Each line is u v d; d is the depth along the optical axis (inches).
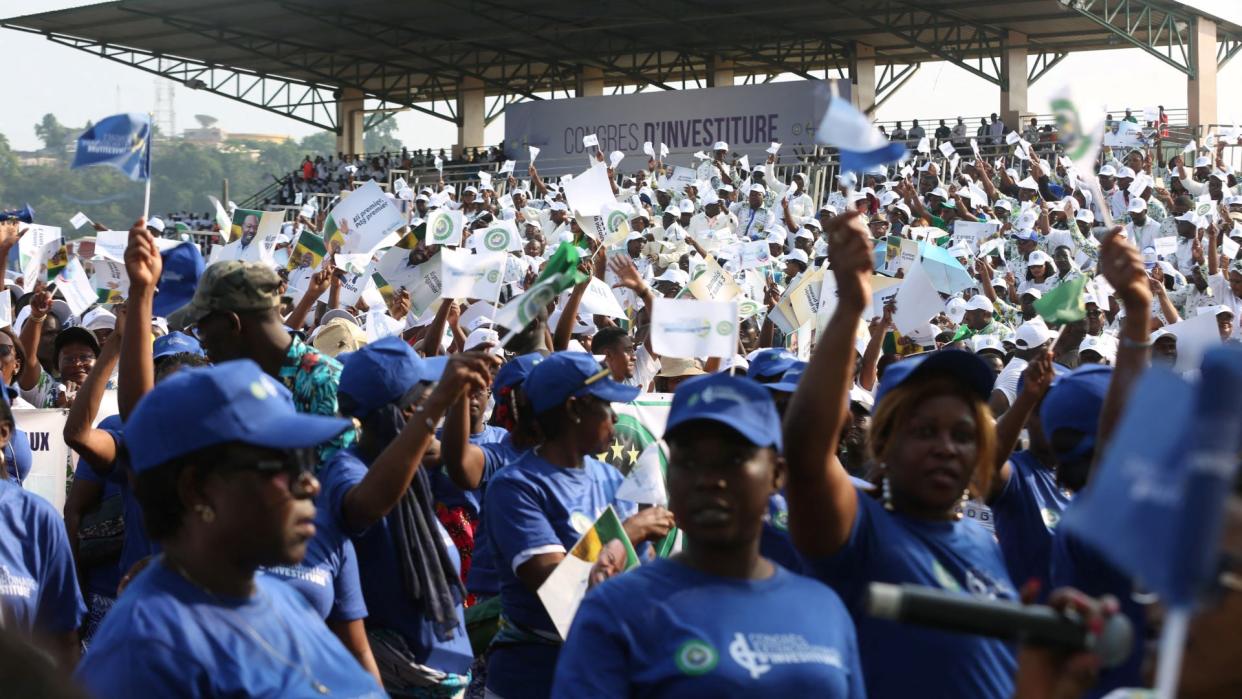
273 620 122.8
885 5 1346.0
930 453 147.1
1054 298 227.6
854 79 1524.4
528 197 1059.9
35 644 68.2
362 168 1625.2
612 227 470.9
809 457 138.2
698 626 127.8
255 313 192.7
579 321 462.0
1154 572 71.4
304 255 420.2
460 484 223.5
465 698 225.1
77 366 328.2
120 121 175.0
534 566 193.3
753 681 125.5
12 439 269.3
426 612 191.3
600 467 212.2
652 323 208.8
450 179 1534.2
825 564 144.6
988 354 378.9
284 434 118.8
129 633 115.5
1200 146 1076.5
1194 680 101.7
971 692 138.9
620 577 134.7
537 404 203.2
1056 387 178.9
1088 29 1371.8
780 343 474.9
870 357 311.9
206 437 118.1
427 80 1797.5
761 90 1346.0
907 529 147.5
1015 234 682.2
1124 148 952.9
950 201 796.0
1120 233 157.6
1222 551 98.1
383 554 193.0
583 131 1446.9
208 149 1585.9
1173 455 71.5
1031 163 850.8
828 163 1144.8
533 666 196.7
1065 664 102.7
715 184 893.2
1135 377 157.5
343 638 177.9
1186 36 1282.0
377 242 399.2
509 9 1416.1
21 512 181.6
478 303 381.1
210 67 1668.3
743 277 532.7
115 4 1403.8
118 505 237.6
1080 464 174.6
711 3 1374.3
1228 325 483.8
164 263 231.8
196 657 115.7
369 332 380.8
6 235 329.4
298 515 121.8
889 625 141.2
